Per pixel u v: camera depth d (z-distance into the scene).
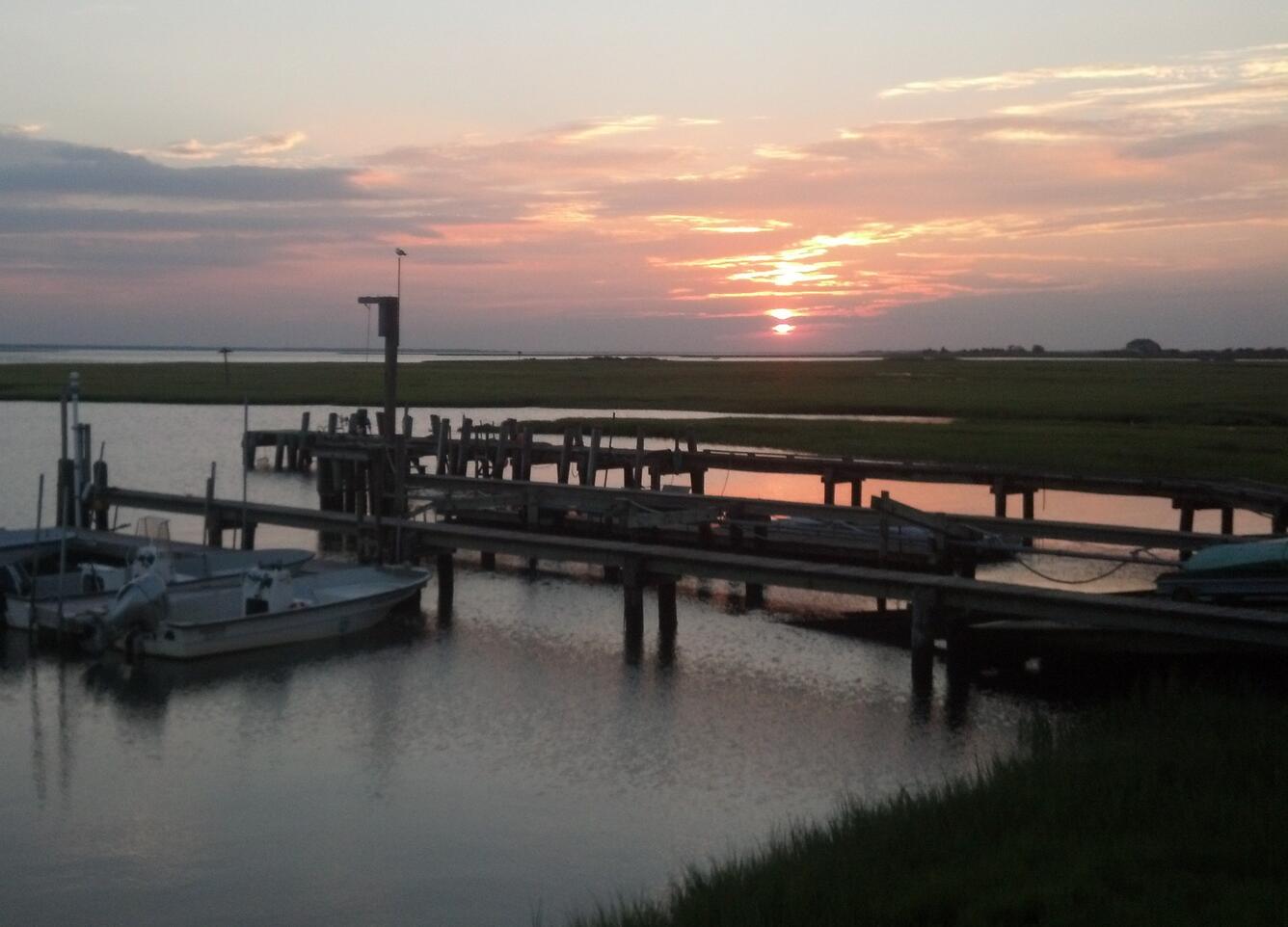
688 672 23.20
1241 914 10.12
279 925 13.53
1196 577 22.30
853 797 15.56
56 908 13.91
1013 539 31.03
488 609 28.33
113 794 17.20
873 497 29.81
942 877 11.53
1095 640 21.12
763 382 123.69
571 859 15.12
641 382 122.25
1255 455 51.69
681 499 33.97
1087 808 12.99
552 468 56.16
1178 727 16.12
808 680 22.64
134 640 23.50
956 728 19.86
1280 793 13.04
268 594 24.42
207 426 71.88
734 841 15.50
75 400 35.31
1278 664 19.53
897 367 184.25
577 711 20.81
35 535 30.11
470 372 143.25
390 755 18.70
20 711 20.70
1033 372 153.50
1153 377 133.00
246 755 18.72
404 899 14.09
